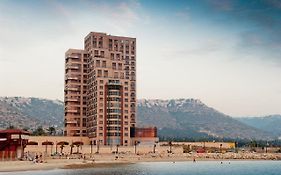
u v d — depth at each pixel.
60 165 198.00
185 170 192.50
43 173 154.75
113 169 178.38
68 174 150.00
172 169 196.25
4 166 176.50
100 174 150.88
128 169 181.50
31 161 197.75
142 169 186.00
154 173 166.38
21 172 159.75
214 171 192.50
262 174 180.50
